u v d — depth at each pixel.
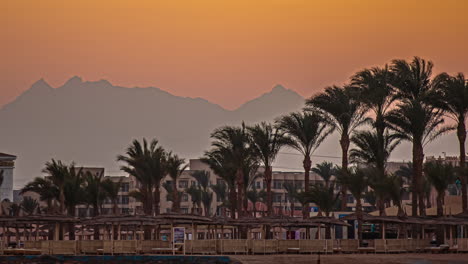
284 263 83.38
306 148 119.62
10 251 98.12
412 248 102.94
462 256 92.50
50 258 94.25
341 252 100.31
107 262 91.94
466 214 105.69
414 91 119.00
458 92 111.69
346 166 118.94
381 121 116.62
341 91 119.62
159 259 91.75
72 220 100.50
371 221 105.00
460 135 113.62
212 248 97.81
